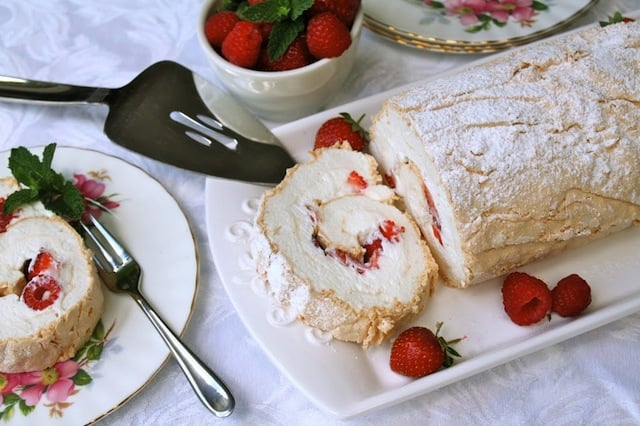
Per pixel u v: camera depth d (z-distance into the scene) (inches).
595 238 19.3
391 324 17.9
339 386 17.4
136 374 17.9
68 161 21.0
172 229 19.9
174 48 24.0
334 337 18.3
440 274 19.7
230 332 18.8
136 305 18.8
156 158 20.8
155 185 20.6
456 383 18.1
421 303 18.6
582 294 18.3
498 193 18.0
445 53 23.4
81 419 17.4
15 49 24.0
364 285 18.5
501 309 18.9
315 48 20.6
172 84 22.1
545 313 18.3
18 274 18.7
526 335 18.5
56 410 17.5
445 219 18.7
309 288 18.1
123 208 20.2
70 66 23.7
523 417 17.8
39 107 22.7
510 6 23.5
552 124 18.6
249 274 18.9
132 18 24.7
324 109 22.5
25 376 18.0
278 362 17.7
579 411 17.8
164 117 21.6
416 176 19.5
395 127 19.7
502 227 18.1
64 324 17.9
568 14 23.2
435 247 19.7
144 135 21.3
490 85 19.1
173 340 18.2
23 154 19.8
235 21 21.1
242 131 21.2
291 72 20.5
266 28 20.8
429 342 17.6
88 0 25.1
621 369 18.3
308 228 19.2
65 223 19.3
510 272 19.1
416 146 19.0
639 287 19.1
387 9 23.5
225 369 18.3
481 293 19.1
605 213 18.7
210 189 20.0
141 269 19.3
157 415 17.8
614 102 18.9
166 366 18.4
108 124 21.6
